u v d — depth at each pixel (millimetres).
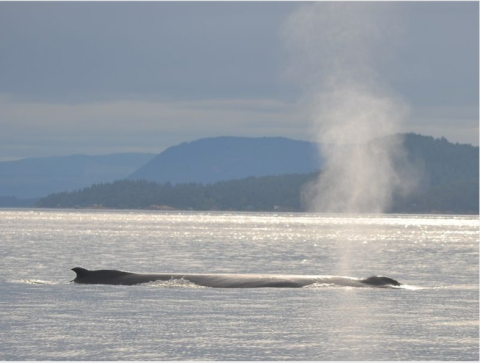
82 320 104438
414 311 115062
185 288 143875
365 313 112812
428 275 182125
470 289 147500
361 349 86688
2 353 83500
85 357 81875
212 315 109938
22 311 112625
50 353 83562
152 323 102375
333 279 151250
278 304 122438
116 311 113250
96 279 152625
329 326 101188
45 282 154125
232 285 146000
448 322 104812
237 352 84750
